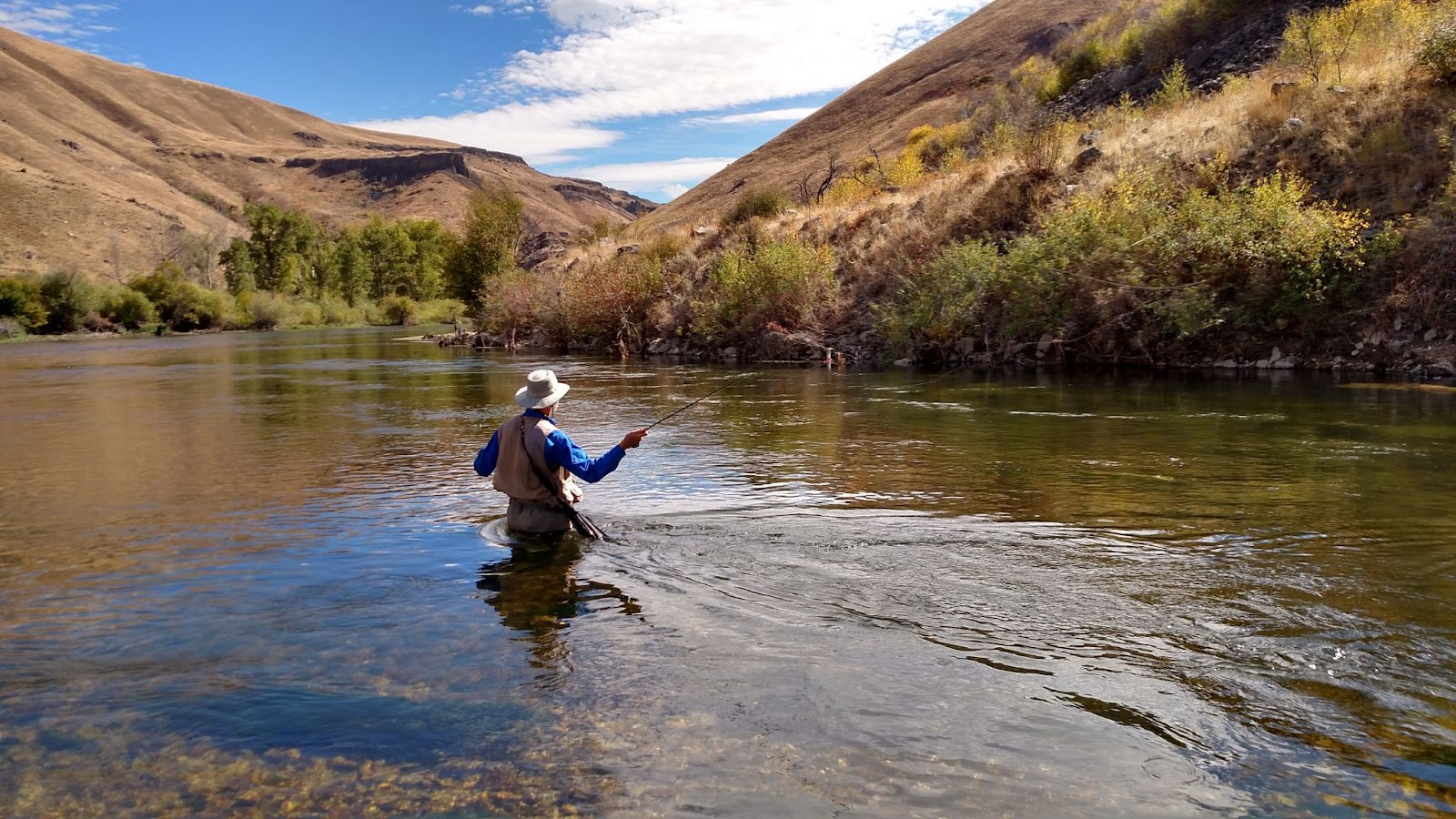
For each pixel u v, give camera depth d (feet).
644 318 85.40
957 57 219.61
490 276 137.90
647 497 21.61
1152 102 81.41
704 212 205.57
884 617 13.09
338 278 265.75
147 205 423.23
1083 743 9.25
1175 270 49.67
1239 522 17.83
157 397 49.06
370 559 16.53
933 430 30.89
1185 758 8.93
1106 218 52.60
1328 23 65.51
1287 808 8.03
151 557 16.84
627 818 7.96
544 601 14.05
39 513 20.68
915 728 9.63
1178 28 99.25
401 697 10.56
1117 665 11.19
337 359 83.71
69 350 109.70
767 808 8.10
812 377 52.01
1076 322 52.70
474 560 16.39
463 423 36.37
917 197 75.51
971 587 14.35
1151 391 38.93
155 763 9.06
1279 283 46.32
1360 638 11.84
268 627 13.00
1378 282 44.29
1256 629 12.25
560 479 18.48
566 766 8.89
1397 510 18.49
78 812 8.13
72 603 14.17
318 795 8.41
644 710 10.15
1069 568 15.25
